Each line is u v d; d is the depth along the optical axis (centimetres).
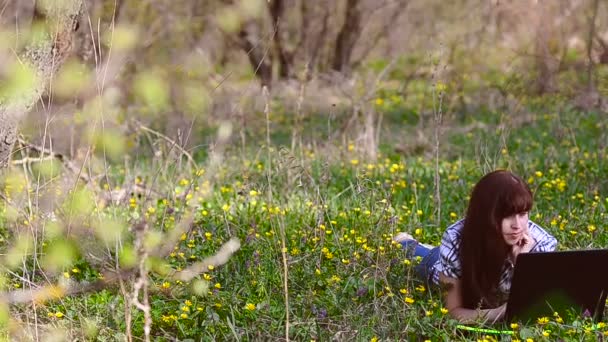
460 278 543
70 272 590
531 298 523
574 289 525
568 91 1229
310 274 603
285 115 1305
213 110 1141
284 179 830
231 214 738
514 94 1309
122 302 556
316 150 985
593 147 1036
